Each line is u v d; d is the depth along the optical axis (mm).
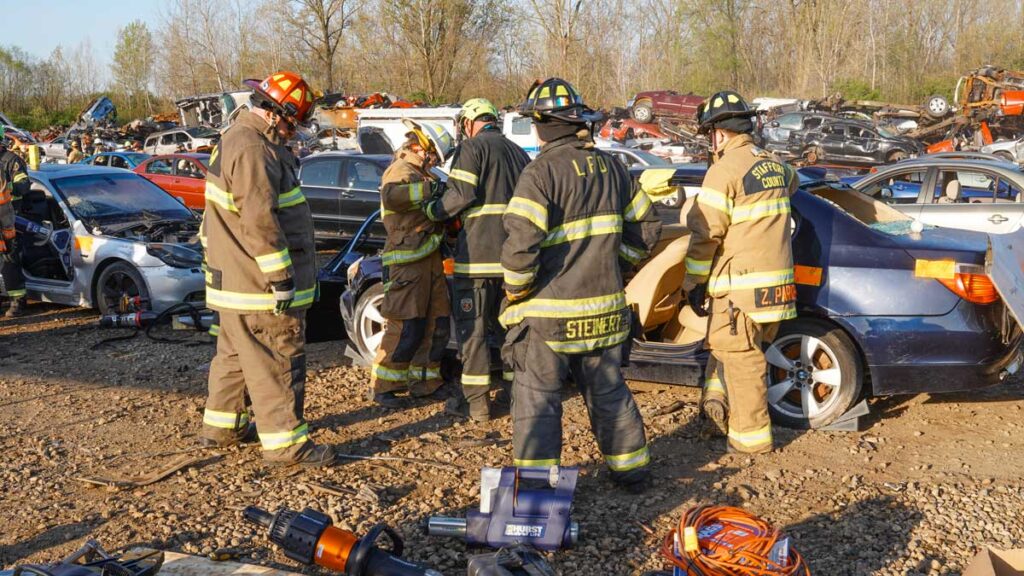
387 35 42250
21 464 4977
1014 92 26625
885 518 4215
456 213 5199
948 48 47125
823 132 26812
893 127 30031
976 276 5078
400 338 5805
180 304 8125
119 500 4453
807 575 2953
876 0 45406
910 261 5172
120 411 5883
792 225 5383
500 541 3770
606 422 4371
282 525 3373
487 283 5387
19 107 55125
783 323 5391
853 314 5195
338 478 4715
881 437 5301
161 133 29094
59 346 7734
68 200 9109
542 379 4172
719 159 4785
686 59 47125
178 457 5023
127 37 55531
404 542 3943
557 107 4051
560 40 41812
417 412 5816
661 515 4230
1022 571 3146
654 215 4367
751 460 4926
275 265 4422
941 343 5125
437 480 4684
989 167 9992
